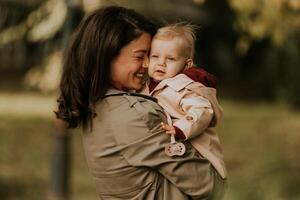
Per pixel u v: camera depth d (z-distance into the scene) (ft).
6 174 59.11
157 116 14.78
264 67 109.60
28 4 58.39
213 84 15.33
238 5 38.01
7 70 113.91
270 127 85.15
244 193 47.83
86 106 15.25
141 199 14.99
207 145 15.06
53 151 44.09
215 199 15.06
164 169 14.66
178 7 91.76
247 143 77.51
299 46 98.99
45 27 50.03
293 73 102.17
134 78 15.29
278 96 102.89
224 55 122.01
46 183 57.41
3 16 60.80
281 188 47.50
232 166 65.00
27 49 102.99
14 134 75.20
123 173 14.99
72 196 52.80
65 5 46.03
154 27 15.55
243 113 98.02
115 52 14.93
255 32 38.68
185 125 14.60
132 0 55.06
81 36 15.14
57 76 48.32
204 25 111.04
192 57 15.57
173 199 14.84
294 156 52.31
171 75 15.24
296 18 39.04
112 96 15.08
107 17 15.02
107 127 15.01
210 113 14.84
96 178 15.53
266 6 37.65
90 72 14.98
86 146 15.60
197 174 14.74
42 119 84.58
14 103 96.32
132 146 14.74
